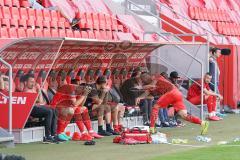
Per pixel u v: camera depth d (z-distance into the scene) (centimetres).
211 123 6153
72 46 5188
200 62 5975
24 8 6175
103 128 5122
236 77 7431
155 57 6450
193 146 4444
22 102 4484
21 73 4709
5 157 3036
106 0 7500
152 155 3953
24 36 5831
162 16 7875
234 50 7419
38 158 3806
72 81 5134
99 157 3859
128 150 4206
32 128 4628
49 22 6275
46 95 4881
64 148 4284
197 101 6419
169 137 5000
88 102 5066
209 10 9531
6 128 4447
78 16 6681
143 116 5653
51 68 5034
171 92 5088
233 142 4625
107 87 5112
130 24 7225
